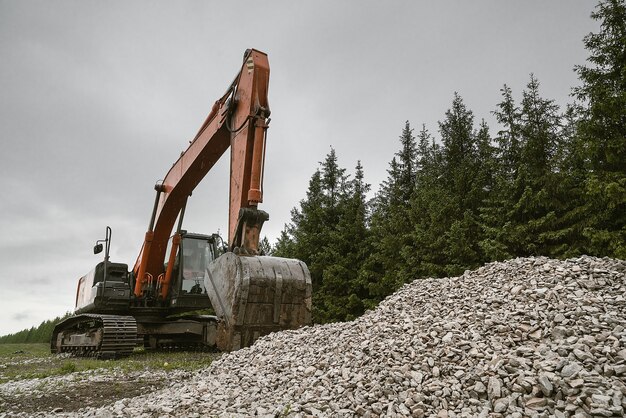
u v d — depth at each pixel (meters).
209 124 11.50
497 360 5.02
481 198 20.17
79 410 6.32
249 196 9.41
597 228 15.62
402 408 4.69
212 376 7.53
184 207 13.69
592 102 15.81
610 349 4.77
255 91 9.97
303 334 8.09
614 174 14.74
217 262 9.60
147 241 14.01
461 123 24.12
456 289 7.70
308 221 27.27
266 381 6.45
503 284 7.35
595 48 16.31
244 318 8.87
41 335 41.62
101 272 15.09
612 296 6.14
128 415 5.57
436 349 5.63
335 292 23.94
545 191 16.53
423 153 28.00
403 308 7.69
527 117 19.14
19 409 6.61
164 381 8.48
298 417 4.95
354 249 24.86
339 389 5.43
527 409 4.25
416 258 19.92
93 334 13.28
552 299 6.28
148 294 14.80
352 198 26.02
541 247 16.69
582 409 4.04
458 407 4.56
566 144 17.81
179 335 15.13
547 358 4.84
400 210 23.30
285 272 9.26
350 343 6.84
